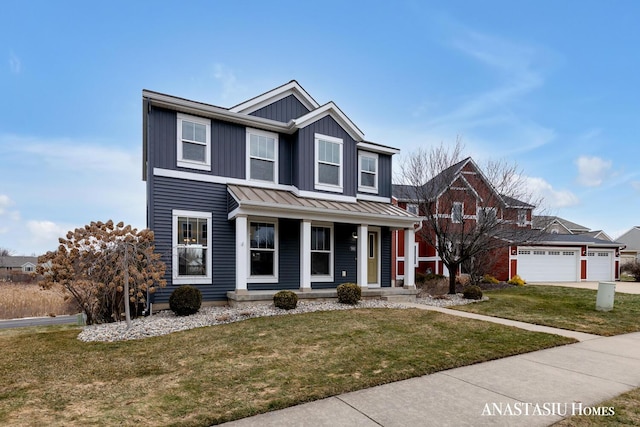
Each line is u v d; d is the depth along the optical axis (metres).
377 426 3.44
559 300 13.35
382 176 14.96
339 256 13.46
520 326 8.62
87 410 3.80
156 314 9.69
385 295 12.47
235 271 11.28
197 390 4.36
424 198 15.30
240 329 7.68
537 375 5.07
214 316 8.99
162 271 9.42
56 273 8.80
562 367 5.49
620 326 8.91
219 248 11.08
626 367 5.53
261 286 11.65
